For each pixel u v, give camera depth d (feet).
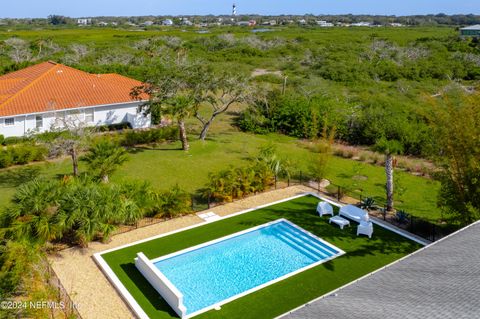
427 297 35.12
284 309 55.06
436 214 82.84
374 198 90.27
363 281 42.29
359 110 138.31
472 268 39.58
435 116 73.92
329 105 142.92
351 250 69.67
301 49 322.75
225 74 119.85
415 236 73.77
